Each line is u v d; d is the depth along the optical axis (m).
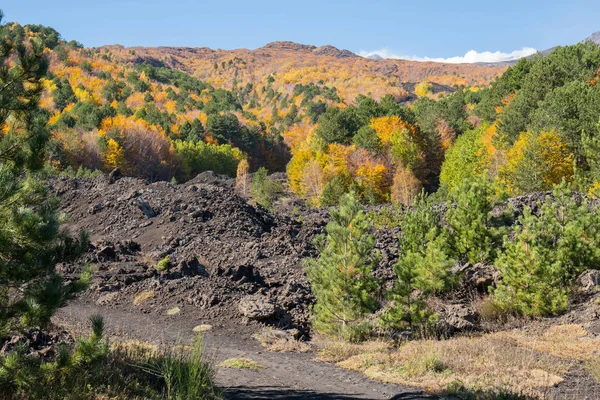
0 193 7.97
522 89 75.19
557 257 19.03
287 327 19.58
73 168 100.25
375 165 86.31
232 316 19.89
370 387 12.30
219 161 142.12
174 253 28.22
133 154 115.44
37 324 8.36
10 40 8.39
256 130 181.88
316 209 44.69
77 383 8.80
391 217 34.41
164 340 16.72
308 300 22.52
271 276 25.39
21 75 8.38
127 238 30.58
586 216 20.09
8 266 8.02
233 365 13.90
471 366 13.24
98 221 33.41
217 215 33.62
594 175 36.34
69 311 19.98
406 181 76.19
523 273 18.11
